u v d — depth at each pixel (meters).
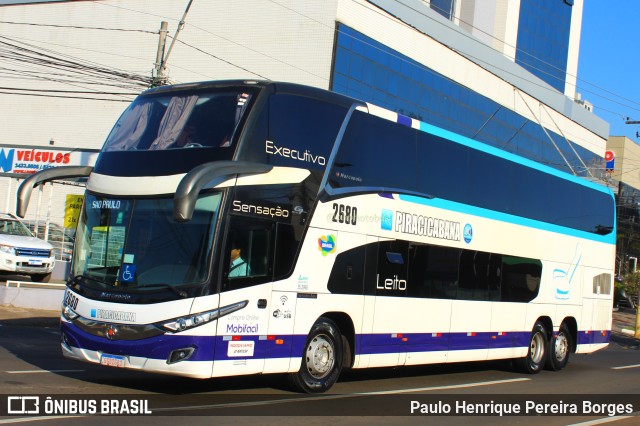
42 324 18.33
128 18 40.19
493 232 15.24
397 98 37.72
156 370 9.50
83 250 10.50
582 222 18.67
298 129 11.02
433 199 13.63
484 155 15.16
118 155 10.73
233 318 9.84
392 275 12.59
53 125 42.19
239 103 10.45
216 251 9.70
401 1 37.69
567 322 18.20
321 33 34.44
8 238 23.77
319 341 11.34
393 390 12.50
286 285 10.61
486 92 45.19
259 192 10.30
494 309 15.27
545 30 63.75
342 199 11.63
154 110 10.92
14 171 38.47
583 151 57.22
